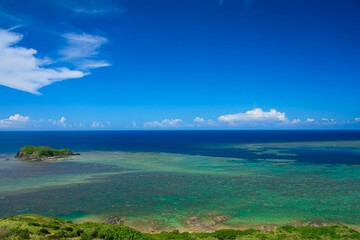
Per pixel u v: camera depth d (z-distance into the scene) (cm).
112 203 5491
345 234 3738
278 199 5662
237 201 5556
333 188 6512
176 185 6919
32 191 6366
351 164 10106
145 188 6625
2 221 3481
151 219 4681
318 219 4597
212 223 4488
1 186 6844
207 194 6072
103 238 3219
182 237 3647
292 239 3550
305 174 8238
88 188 6644
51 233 3216
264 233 3812
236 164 10250
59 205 5384
